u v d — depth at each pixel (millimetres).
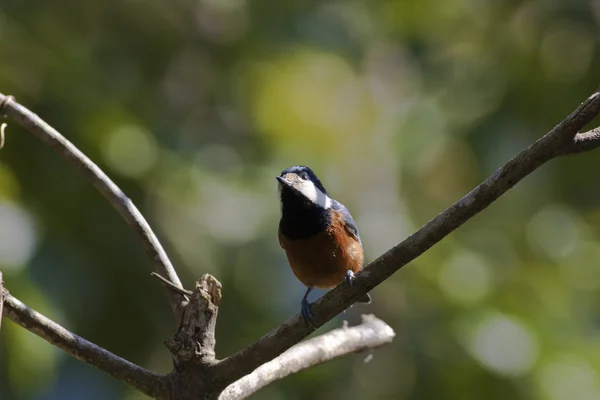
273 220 13320
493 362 10844
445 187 16281
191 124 15812
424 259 12695
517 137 13875
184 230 12758
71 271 10516
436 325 11859
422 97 17219
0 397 9773
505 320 11352
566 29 14109
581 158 13789
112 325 11258
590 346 11461
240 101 16438
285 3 16719
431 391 11305
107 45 14680
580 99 13672
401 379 12297
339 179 16000
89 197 11047
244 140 15633
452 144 15383
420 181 16469
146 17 15688
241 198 13414
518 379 10719
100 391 10953
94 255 10961
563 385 10703
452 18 17875
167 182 12500
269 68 16328
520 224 14375
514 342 11086
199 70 16531
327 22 17172
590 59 13789
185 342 5504
